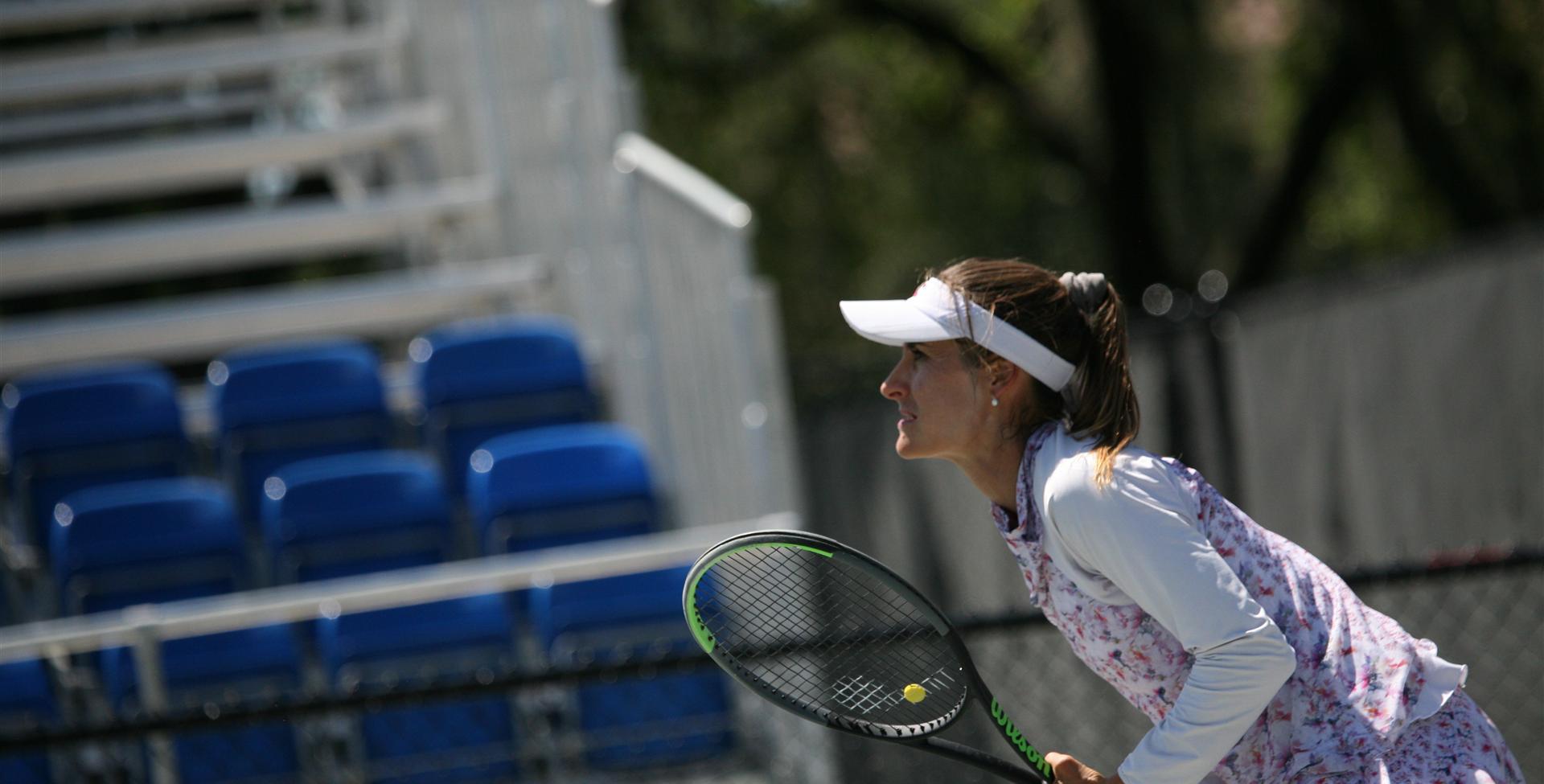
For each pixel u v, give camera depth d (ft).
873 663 33.86
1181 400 88.22
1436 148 141.18
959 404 28.30
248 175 132.57
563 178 93.56
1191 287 158.20
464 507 88.07
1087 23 152.87
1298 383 80.74
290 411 88.43
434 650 71.61
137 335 94.07
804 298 183.21
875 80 180.96
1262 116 162.61
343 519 79.10
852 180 181.98
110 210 143.02
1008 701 88.28
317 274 145.69
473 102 103.55
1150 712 29.01
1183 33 154.81
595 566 63.36
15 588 82.48
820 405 114.01
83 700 69.05
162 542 77.00
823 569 34.24
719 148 179.93
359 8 119.65
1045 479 27.32
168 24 126.82
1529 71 137.39
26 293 137.80
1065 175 176.86
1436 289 70.64
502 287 95.61
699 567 30.96
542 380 89.81
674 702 69.56
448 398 88.89
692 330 75.56
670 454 83.05
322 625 72.69
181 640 70.74
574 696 69.67
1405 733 27.86
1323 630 28.04
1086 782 30.17
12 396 86.22
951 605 101.86
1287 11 155.22
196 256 99.45
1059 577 28.32
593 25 86.17
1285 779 27.91
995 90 169.58
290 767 69.26
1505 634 69.92
